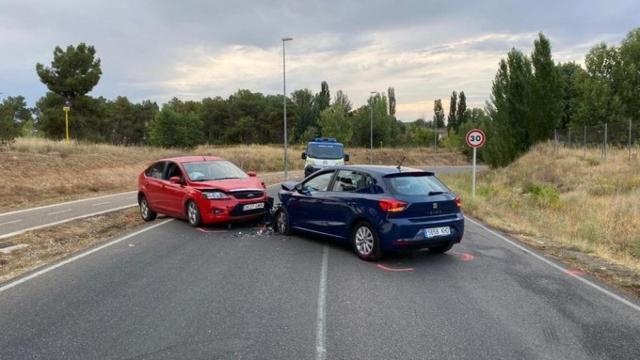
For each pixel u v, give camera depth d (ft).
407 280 23.35
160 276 23.70
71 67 141.08
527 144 111.04
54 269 25.25
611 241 36.37
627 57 186.70
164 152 127.34
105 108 151.23
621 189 60.44
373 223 26.68
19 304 19.66
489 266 26.43
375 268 25.58
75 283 22.61
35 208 54.24
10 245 32.76
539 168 84.43
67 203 58.95
